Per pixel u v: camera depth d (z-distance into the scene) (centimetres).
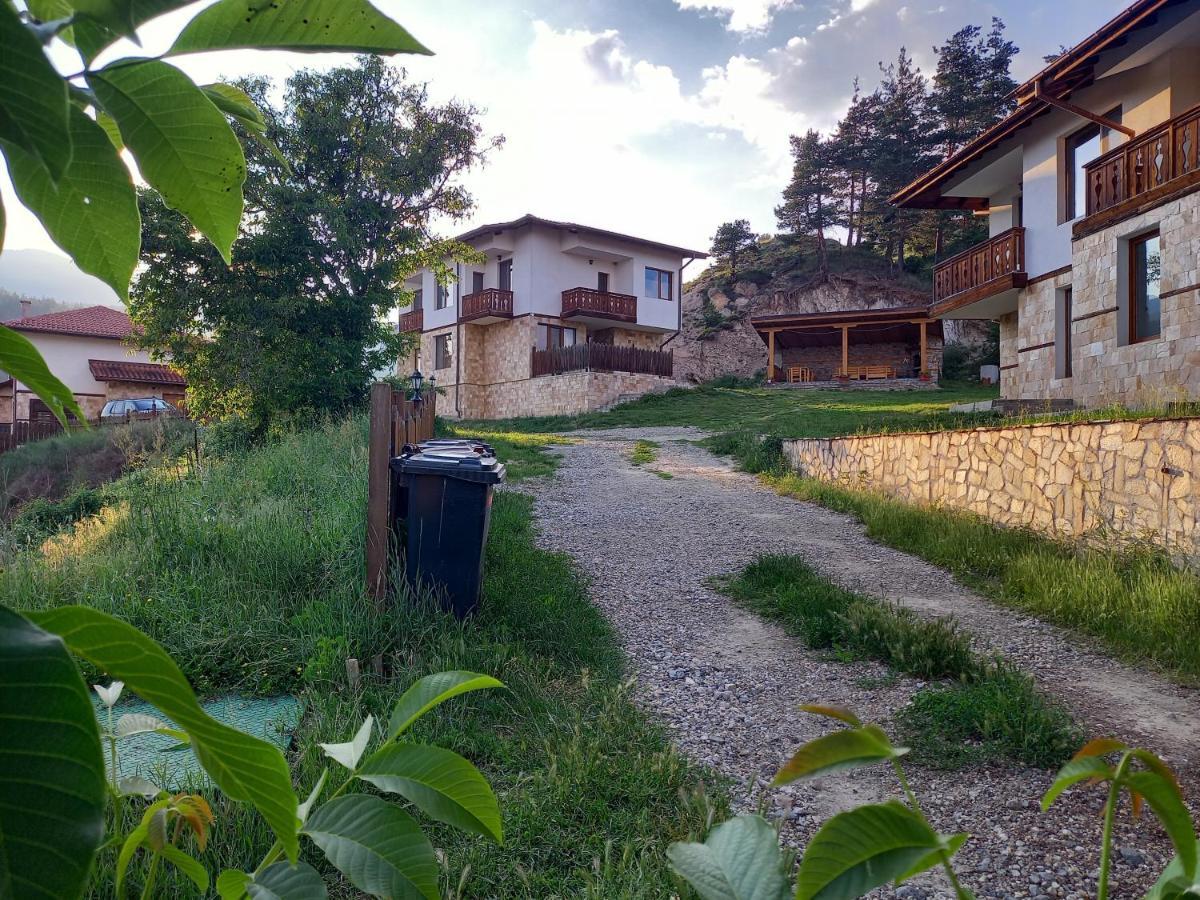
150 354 1472
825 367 3997
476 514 488
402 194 1580
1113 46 1123
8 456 1823
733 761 373
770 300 4997
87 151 59
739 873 65
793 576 691
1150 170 1100
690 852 67
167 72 59
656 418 2506
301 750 304
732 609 635
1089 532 760
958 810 331
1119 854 295
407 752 84
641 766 333
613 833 286
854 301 4881
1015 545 801
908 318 3259
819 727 413
